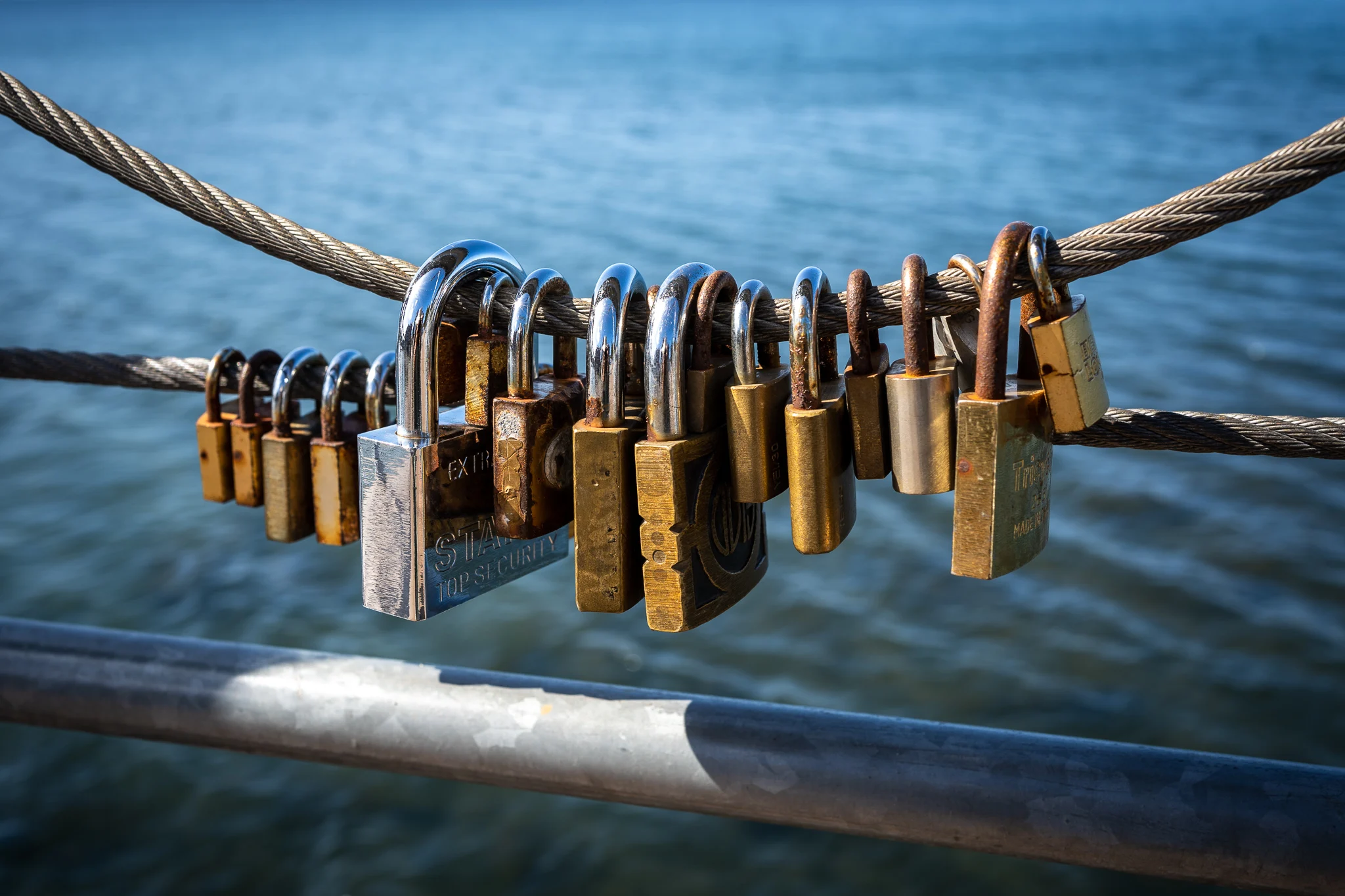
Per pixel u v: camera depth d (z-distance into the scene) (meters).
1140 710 14.14
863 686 15.05
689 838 12.21
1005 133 66.12
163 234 47.38
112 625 17.58
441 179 59.16
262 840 12.53
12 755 13.95
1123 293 31.80
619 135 72.38
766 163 59.47
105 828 12.80
